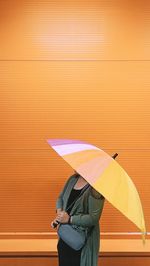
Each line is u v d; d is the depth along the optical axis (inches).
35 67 139.3
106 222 140.6
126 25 138.8
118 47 139.0
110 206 140.8
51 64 139.3
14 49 139.1
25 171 140.3
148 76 138.9
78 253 103.5
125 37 138.9
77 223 102.0
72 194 107.6
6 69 139.5
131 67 138.9
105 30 139.1
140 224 80.4
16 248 133.2
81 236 102.3
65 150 102.8
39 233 140.6
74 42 139.5
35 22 139.4
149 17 138.7
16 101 139.6
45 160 140.1
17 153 140.2
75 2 139.3
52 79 139.3
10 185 140.4
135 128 139.4
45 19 139.4
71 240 101.8
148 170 139.7
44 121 139.7
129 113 139.5
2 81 139.6
